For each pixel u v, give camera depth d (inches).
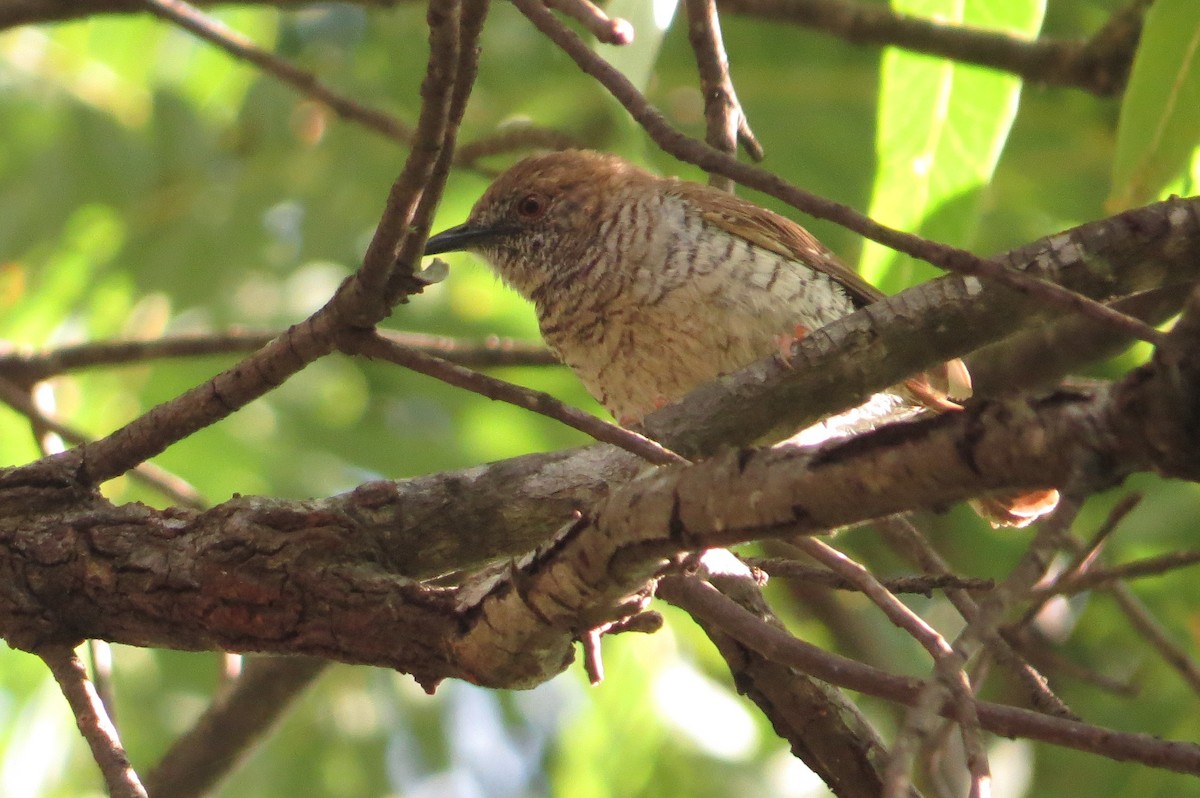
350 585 249.9
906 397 354.6
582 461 280.5
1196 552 243.1
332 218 564.4
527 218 412.2
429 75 215.2
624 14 298.4
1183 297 347.3
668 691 510.6
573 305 379.9
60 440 406.6
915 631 213.5
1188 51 333.4
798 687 282.7
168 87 583.2
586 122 557.0
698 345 361.7
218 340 413.7
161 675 534.0
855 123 559.2
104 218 566.6
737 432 278.2
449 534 273.3
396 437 536.4
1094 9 593.9
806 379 273.0
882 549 569.9
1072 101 576.1
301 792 546.3
